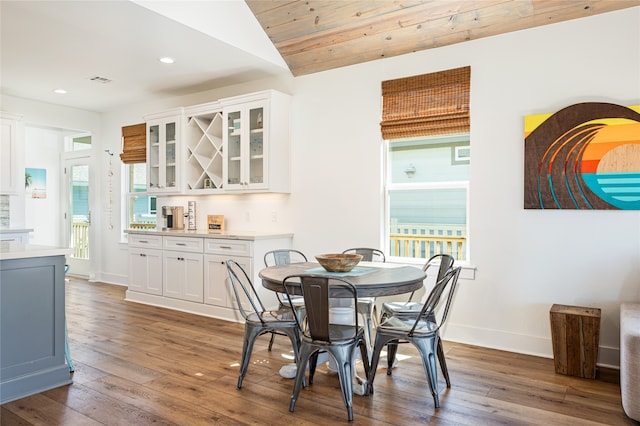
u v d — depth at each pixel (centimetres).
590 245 328
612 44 320
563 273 338
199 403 261
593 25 326
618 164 314
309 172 467
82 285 645
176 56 427
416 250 418
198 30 368
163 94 568
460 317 380
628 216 315
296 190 476
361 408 254
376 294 257
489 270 367
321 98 458
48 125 615
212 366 321
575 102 333
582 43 330
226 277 459
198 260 481
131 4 319
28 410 252
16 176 546
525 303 353
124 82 515
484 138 369
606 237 322
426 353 257
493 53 364
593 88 327
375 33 398
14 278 272
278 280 272
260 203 507
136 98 590
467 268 375
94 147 672
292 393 272
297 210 476
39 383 279
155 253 521
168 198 600
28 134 738
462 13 355
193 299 486
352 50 422
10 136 541
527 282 352
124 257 646
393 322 283
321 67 453
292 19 415
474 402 261
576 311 307
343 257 305
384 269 316
